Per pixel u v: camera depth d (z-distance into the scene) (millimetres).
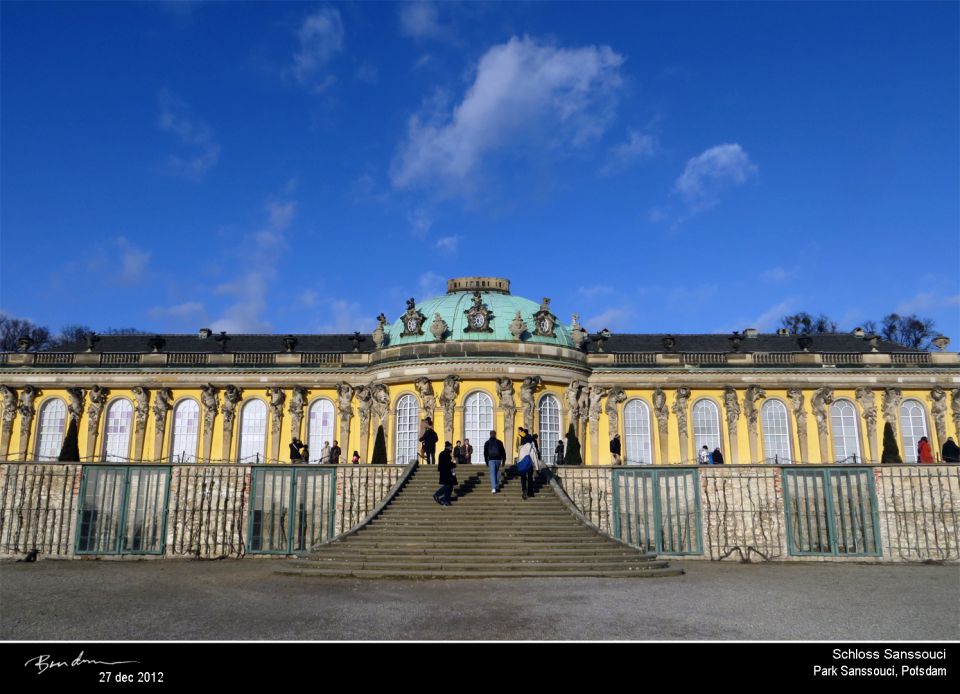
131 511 35281
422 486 36312
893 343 66000
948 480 34938
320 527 35781
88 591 23266
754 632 17000
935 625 18422
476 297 58375
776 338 69062
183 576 27328
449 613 18828
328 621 17812
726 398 60438
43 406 60875
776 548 34906
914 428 60094
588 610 19391
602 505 36750
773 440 60312
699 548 35406
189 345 68062
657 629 17109
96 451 60000
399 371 56250
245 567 30750
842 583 26500
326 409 61062
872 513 34969
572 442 46219
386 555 27969
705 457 55719
